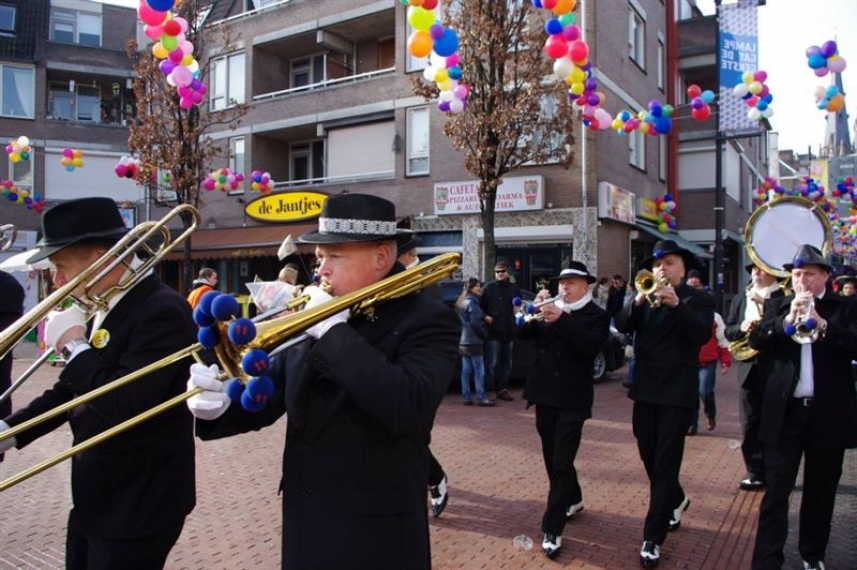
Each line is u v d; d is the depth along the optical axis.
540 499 4.98
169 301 2.30
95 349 2.20
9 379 3.24
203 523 4.46
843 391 3.62
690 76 22.39
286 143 20.44
